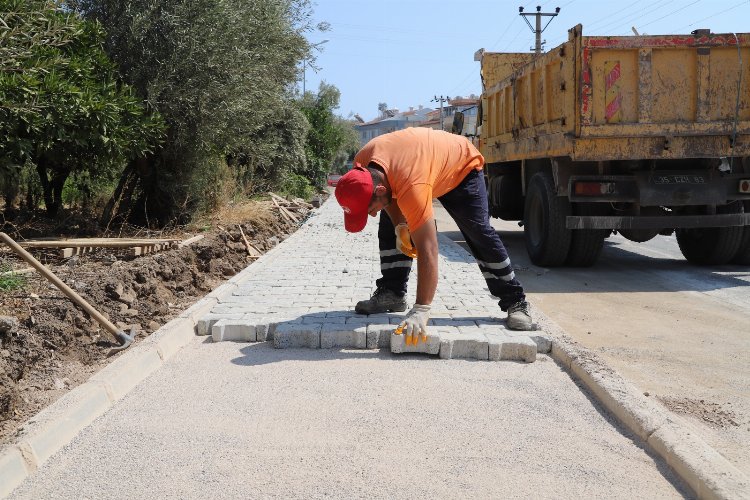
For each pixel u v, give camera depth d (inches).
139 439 128.9
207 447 125.1
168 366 172.7
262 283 268.1
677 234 379.2
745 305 261.3
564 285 306.5
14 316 180.5
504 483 111.7
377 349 186.5
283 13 473.4
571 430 133.3
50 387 159.0
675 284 307.4
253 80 402.9
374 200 169.8
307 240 428.8
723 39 293.0
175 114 370.9
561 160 323.9
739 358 190.9
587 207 329.7
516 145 387.2
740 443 132.2
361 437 129.2
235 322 198.2
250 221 474.0
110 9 360.5
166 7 359.9
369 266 314.3
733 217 318.0
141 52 359.6
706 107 297.9
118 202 404.8
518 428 134.0
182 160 401.4
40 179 372.5
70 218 362.9
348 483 111.4
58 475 115.3
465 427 134.1
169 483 111.8
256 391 153.9
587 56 290.8
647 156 300.2
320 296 240.7
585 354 169.9
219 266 332.5
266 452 122.9
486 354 177.9
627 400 139.4
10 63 231.6
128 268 250.7
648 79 294.4
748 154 302.2
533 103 352.8
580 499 107.0
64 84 277.3
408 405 145.4
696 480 108.1
